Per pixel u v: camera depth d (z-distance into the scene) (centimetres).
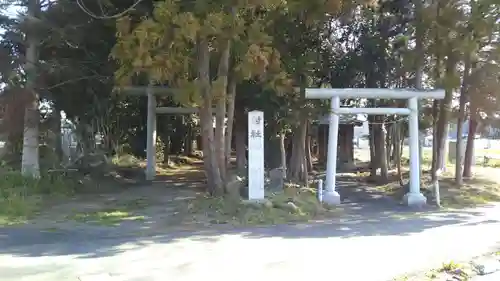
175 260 759
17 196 1329
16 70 1473
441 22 1520
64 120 2338
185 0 1138
